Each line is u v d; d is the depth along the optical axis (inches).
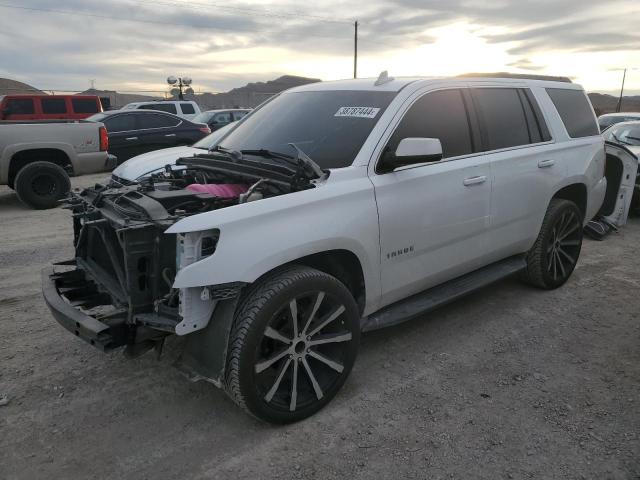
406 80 159.9
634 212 344.8
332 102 161.2
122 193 128.9
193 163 159.6
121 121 536.7
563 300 196.2
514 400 132.3
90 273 140.2
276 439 118.0
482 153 167.8
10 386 139.0
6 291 206.7
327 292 123.0
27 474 107.3
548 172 188.9
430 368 147.7
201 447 115.5
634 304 193.0
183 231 106.0
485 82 177.8
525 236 185.5
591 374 144.9
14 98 676.1
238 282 110.8
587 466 108.8
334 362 127.9
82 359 153.4
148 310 116.0
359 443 116.3
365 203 132.4
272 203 117.3
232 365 111.8
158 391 137.3
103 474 107.6
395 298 148.5
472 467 108.9
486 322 177.0
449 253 158.2
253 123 174.4
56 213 367.6
